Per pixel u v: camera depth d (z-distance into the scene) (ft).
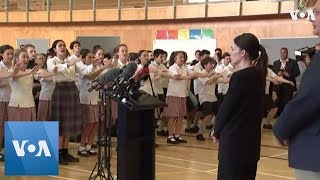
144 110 11.21
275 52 28.86
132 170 11.12
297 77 25.89
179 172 16.30
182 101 21.91
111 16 35.73
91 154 18.78
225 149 9.06
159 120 24.38
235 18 30.60
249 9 29.53
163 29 33.83
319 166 6.02
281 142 6.47
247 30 30.22
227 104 8.95
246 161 9.03
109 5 38.65
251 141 9.04
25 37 40.27
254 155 9.16
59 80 16.87
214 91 23.09
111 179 13.12
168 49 33.63
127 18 35.04
